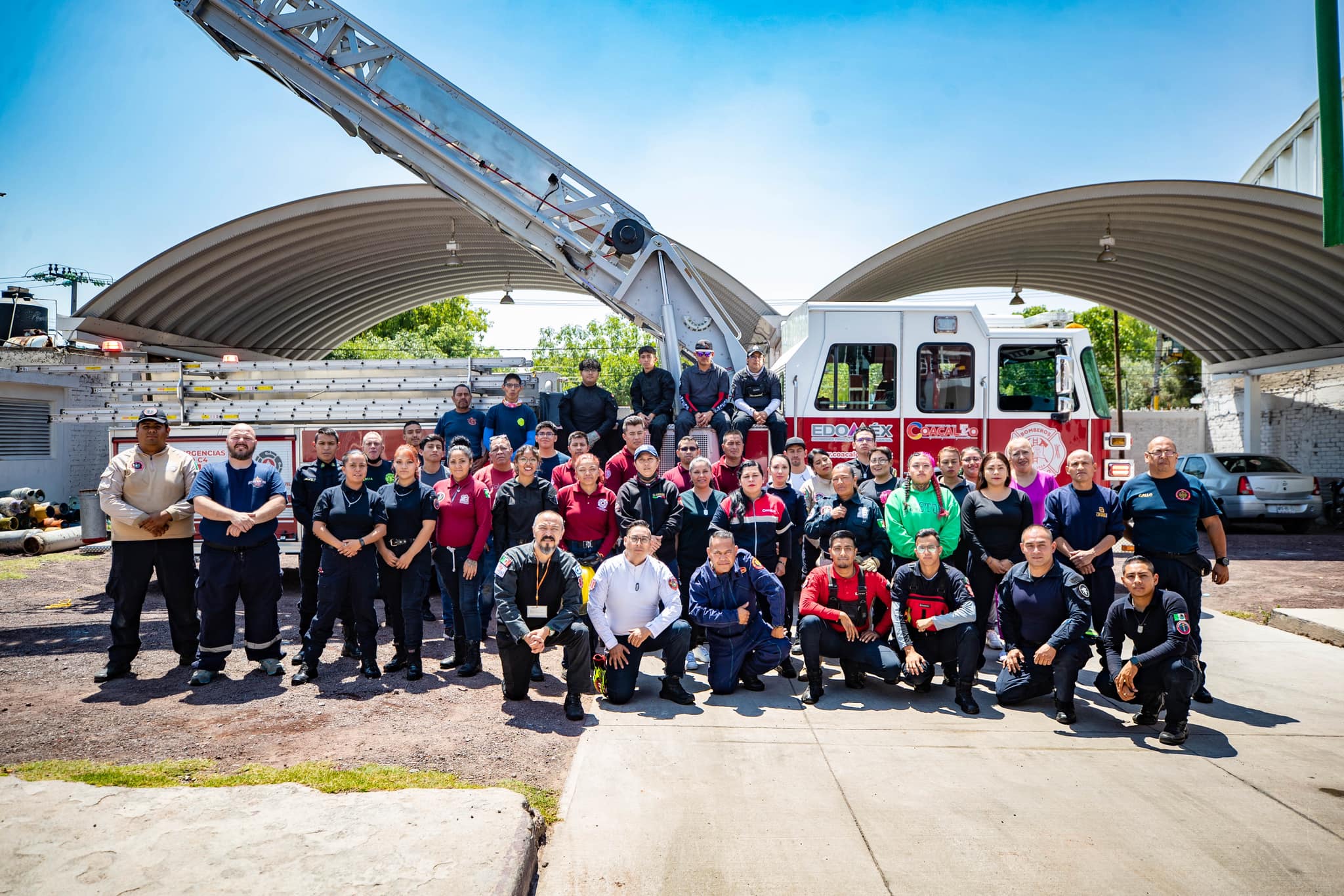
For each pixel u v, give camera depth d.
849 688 5.91
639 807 3.84
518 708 5.33
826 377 8.56
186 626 6.04
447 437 8.14
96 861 3.07
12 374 15.93
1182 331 24.22
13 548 12.58
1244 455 16.61
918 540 5.61
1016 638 5.47
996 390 8.62
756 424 8.16
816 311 8.58
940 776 4.24
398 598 6.04
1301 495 15.21
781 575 6.51
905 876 3.23
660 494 6.43
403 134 9.36
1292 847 3.47
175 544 5.91
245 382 8.96
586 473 6.38
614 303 9.66
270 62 9.26
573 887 3.15
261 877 2.96
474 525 6.23
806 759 4.47
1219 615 8.09
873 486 6.89
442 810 3.52
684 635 5.52
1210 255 18.92
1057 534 6.05
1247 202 15.91
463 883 2.92
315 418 8.79
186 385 9.02
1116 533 5.85
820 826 3.66
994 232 18.47
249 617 5.88
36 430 16.86
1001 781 4.18
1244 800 3.94
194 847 3.19
